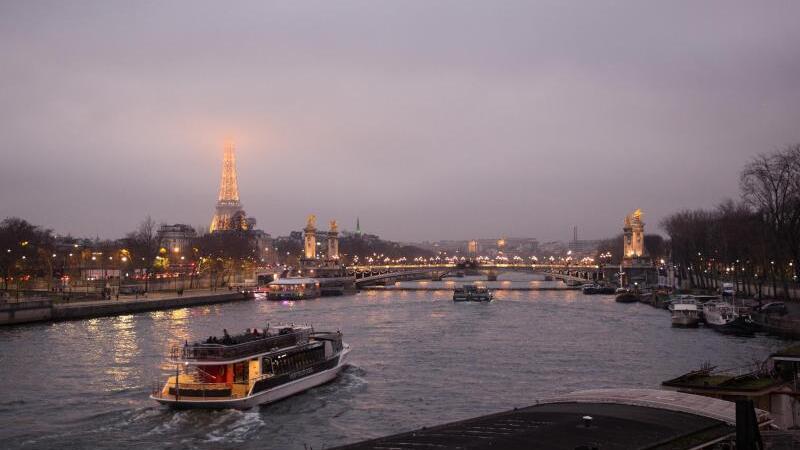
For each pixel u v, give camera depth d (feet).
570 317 609.83
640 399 164.14
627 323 558.15
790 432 152.76
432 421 250.98
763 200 539.70
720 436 137.28
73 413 259.19
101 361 359.66
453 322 563.07
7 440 227.61
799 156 526.57
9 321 509.76
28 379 314.96
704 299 645.10
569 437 137.49
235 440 229.45
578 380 316.40
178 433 236.63
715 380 193.06
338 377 325.21
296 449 220.23
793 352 224.74
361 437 232.53
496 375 329.52
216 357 266.77
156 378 317.63
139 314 625.00
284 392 282.56
